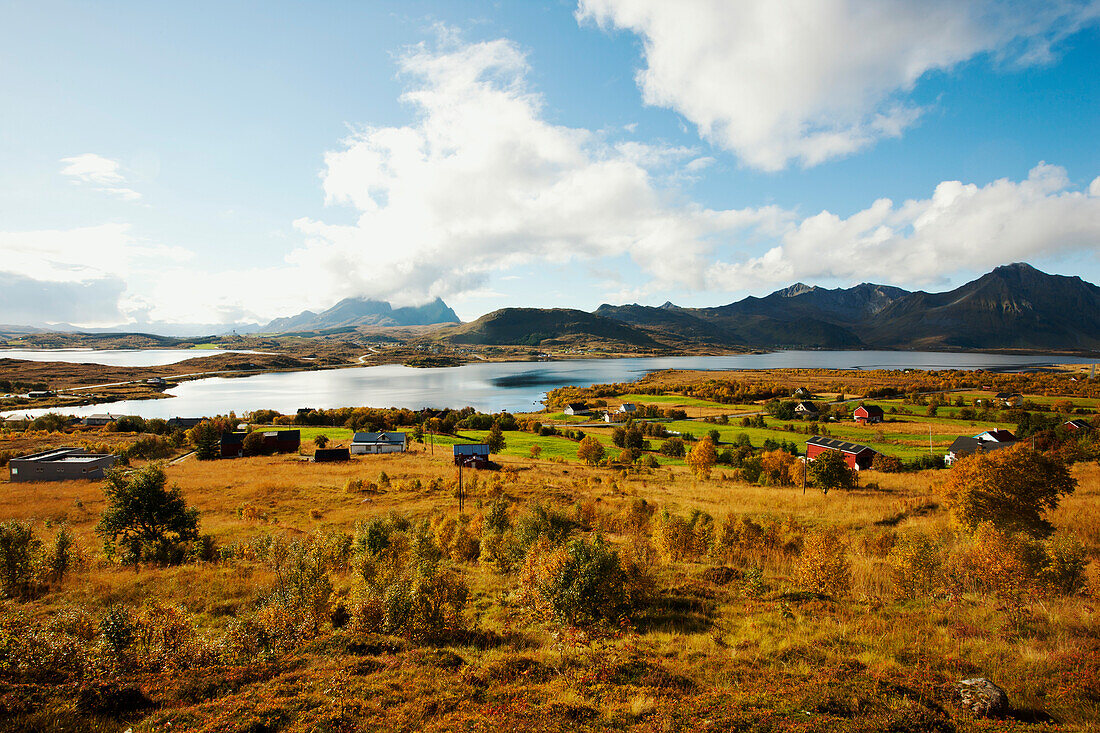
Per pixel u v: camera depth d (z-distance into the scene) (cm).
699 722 801
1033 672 931
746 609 1450
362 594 1443
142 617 1208
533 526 2350
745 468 5706
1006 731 753
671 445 8412
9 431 11106
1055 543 1455
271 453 9000
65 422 12788
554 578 1452
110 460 6506
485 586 1888
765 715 809
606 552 1498
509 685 977
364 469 6612
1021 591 1347
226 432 9444
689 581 1745
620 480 5591
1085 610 1210
